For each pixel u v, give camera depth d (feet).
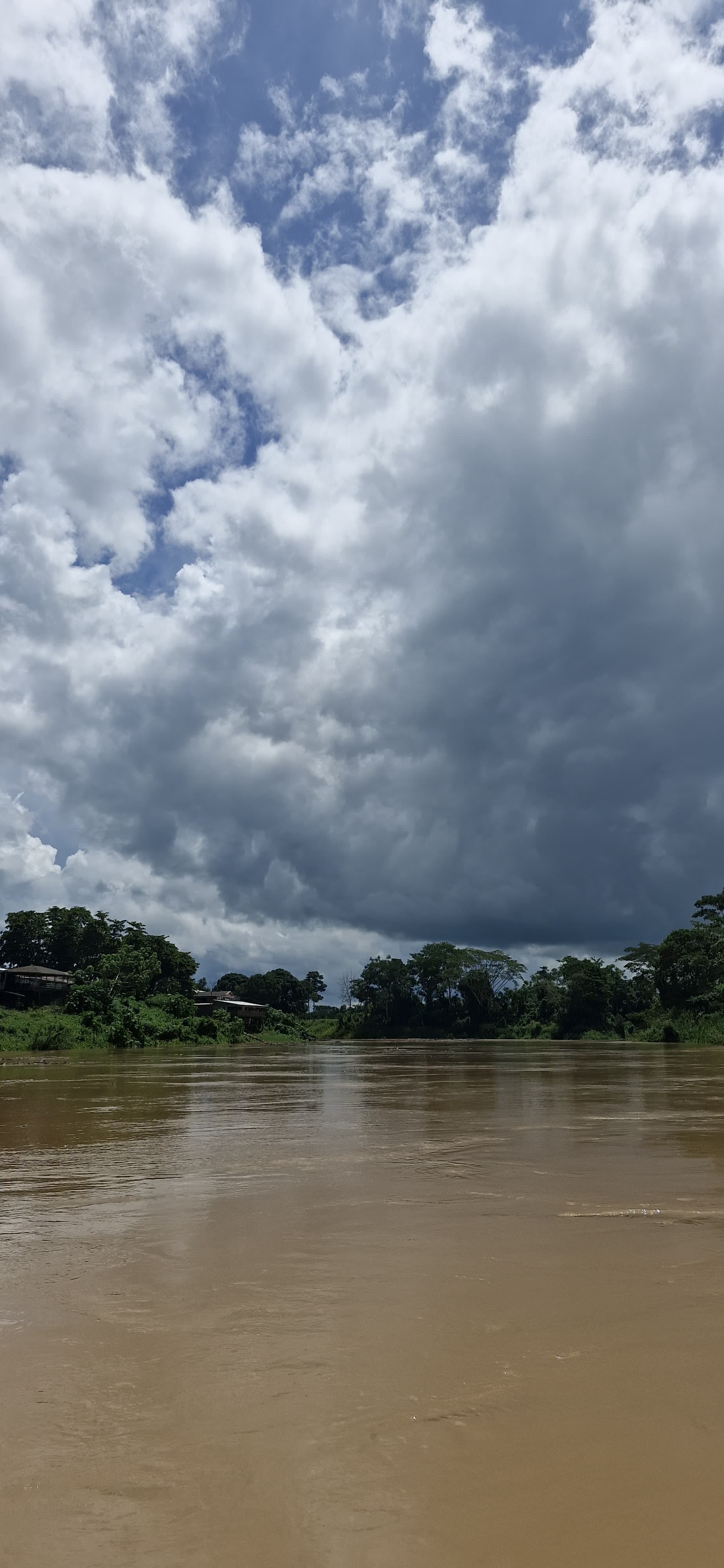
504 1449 10.73
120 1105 54.44
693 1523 9.18
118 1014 174.40
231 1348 14.05
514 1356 13.61
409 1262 18.81
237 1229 22.04
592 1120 44.98
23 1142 38.60
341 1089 66.85
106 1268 18.66
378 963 369.09
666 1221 22.41
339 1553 8.71
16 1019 162.09
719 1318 15.29
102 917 282.97
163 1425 11.45
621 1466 10.30
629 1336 14.44
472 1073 88.99
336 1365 13.30
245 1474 10.23
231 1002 302.66
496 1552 8.70
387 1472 10.23
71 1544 8.91
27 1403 12.14
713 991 236.02
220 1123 45.03
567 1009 310.24
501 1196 25.70
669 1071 92.22
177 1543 8.94
